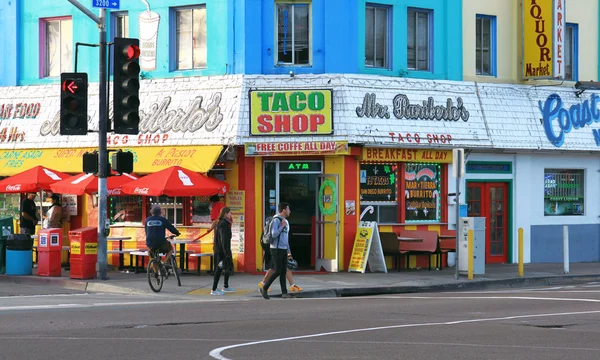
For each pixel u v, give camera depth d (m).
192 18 28.80
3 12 31.52
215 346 13.52
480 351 13.00
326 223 27.55
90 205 29.84
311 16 27.80
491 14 30.59
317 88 27.33
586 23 32.66
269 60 27.73
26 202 29.55
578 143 31.83
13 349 13.27
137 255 27.31
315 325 15.97
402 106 28.23
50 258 25.81
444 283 24.94
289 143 27.06
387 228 28.36
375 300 20.83
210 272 27.14
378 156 27.73
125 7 29.53
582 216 32.53
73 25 30.33
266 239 21.97
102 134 24.30
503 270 28.55
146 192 25.81
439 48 29.56
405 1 28.94
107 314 17.81
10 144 30.75
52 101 30.55
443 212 29.30
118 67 23.38
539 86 31.27
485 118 29.80
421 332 14.99
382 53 28.80
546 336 14.53
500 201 31.03
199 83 28.16
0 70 31.61
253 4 27.69
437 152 28.94
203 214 27.98
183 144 27.81
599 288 24.80
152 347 13.44
